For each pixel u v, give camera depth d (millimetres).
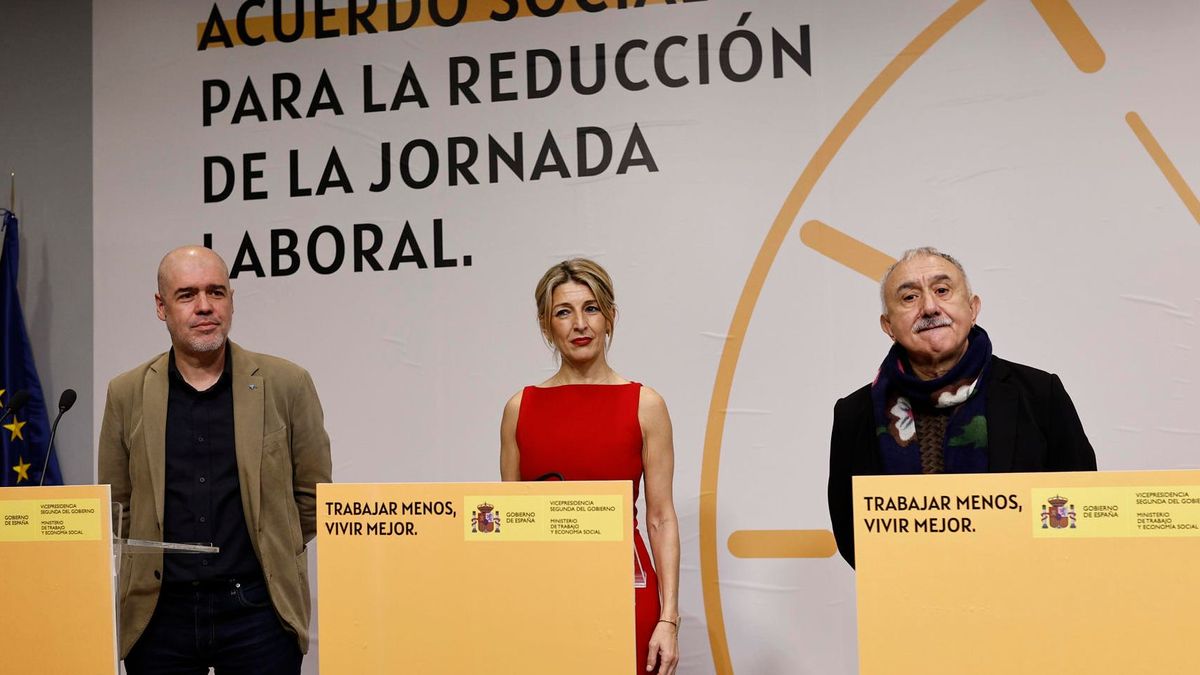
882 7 3092
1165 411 2891
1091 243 2951
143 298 3400
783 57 3139
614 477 2492
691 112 3174
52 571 1894
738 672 3033
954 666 1553
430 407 3240
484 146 3279
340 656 1729
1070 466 2713
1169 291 2908
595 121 3227
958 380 2561
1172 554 1494
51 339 3426
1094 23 2988
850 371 3035
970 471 2490
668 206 3166
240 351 2725
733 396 3092
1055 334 2949
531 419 2602
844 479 2939
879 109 3078
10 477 3303
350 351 3295
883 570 1590
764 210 3117
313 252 3338
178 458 2600
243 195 3389
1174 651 1484
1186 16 2951
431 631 1705
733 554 3061
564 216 3221
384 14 3359
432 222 3287
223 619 2535
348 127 3357
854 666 2975
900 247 3041
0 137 3500
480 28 3307
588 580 1656
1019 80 3016
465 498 1715
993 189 3006
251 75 3420
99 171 3461
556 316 2730
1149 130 2945
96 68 3492
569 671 1649
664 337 3137
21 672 1891
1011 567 1546
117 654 1877
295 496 2789
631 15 3225
